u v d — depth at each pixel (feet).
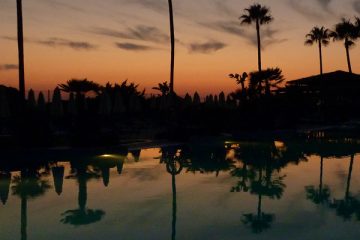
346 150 64.44
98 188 37.35
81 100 103.40
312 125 117.39
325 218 27.30
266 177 42.39
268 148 66.95
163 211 29.50
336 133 94.84
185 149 65.05
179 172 45.37
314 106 135.44
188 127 78.95
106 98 100.73
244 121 92.38
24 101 65.16
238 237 23.73
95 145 57.88
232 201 32.30
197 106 93.20
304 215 28.14
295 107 117.19
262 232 24.50
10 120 74.84
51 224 26.53
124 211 29.58
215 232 24.71
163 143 69.67
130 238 23.79
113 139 60.64
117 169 47.14
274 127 97.30
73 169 47.19
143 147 64.90
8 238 23.95
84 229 25.46
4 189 36.96
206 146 69.31
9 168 47.93
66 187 37.78
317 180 40.68
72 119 86.99
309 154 59.98
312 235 23.93
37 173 44.70
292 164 50.88
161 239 23.54
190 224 26.27
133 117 105.60
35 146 55.26
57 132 74.69
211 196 34.09
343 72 137.08
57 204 31.71
